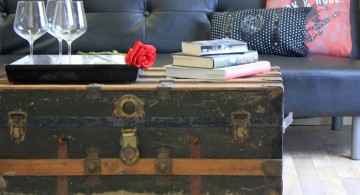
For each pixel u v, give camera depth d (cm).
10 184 160
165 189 159
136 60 161
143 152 158
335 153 259
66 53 269
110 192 160
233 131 156
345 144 272
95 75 160
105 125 157
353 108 232
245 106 155
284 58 249
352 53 262
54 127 157
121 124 156
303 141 278
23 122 157
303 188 219
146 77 170
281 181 158
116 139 157
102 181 159
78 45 269
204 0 276
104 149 158
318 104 231
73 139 158
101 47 270
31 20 179
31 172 159
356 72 230
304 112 232
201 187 159
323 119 304
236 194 159
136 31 271
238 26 258
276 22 254
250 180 159
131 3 274
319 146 269
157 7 275
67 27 175
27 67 158
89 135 157
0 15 274
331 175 232
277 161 157
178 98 155
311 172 236
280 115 155
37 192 161
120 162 158
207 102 155
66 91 155
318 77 229
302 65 235
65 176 159
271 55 256
